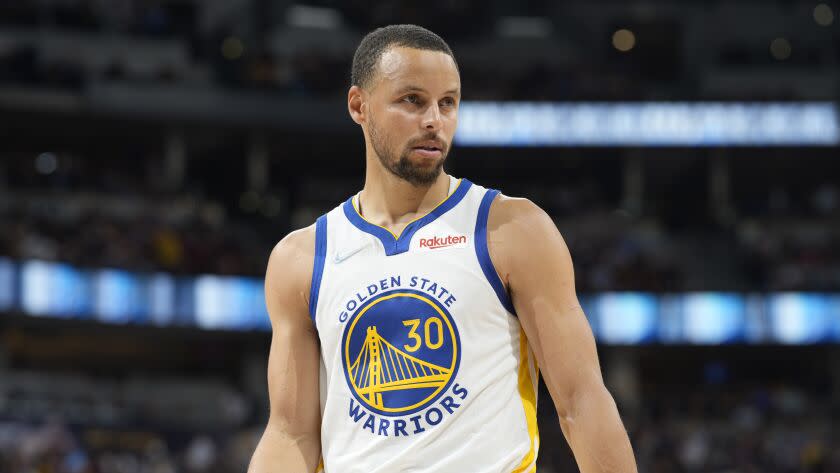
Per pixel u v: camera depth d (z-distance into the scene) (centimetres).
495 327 629
